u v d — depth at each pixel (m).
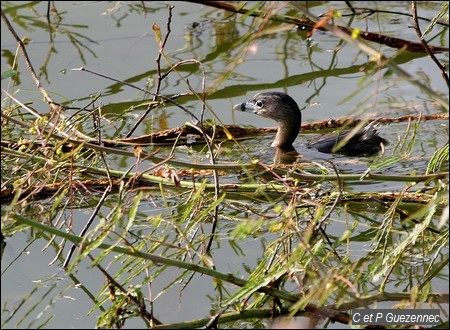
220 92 17.22
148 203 12.44
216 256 10.95
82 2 21.09
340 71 17.98
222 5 16.70
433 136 15.05
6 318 9.71
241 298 9.05
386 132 15.36
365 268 10.41
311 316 9.27
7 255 11.19
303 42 19.45
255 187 12.12
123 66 17.97
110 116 15.78
